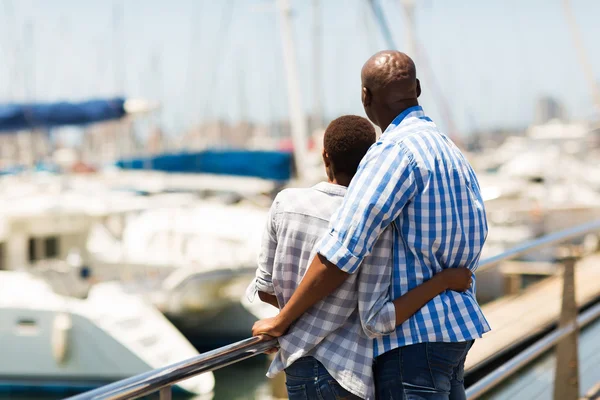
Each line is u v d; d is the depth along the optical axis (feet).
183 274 38.32
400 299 7.07
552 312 16.33
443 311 7.11
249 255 40.65
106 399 5.81
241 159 56.08
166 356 33.55
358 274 7.23
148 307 35.45
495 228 58.49
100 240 43.37
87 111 50.01
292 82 58.29
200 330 41.63
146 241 41.86
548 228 60.59
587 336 18.57
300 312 7.10
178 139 75.87
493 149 129.49
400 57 7.54
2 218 39.91
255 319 40.78
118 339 33.50
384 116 7.53
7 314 34.30
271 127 82.99
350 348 7.28
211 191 54.49
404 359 7.14
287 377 7.63
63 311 33.96
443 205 7.02
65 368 33.88
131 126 78.79
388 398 7.27
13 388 34.47
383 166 6.92
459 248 7.20
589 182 74.33
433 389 7.11
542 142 100.12
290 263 7.36
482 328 7.29
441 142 7.22
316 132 75.97
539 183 73.41
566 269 14.12
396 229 7.20
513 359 12.23
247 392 33.71
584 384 15.08
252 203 53.06
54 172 68.44
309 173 56.24
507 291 31.68
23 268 37.73
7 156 75.20
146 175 57.21
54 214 40.93
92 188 51.11
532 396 13.89
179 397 32.63
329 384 7.32
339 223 6.84
